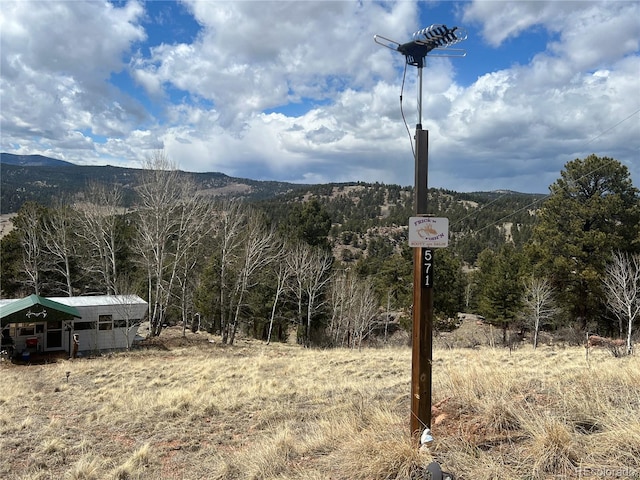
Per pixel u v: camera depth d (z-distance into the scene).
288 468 5.67
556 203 32.06
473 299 55.72
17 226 38.41
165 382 15.29
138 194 32.72
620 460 4.01
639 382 6.15
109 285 31.59
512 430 5.19
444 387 8.09
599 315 31.95
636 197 30.98
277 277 36.91
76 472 6.77
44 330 23.62
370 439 5.29
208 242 37.41
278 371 17.50
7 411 11.06
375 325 42.69
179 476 6.57
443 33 4.81
